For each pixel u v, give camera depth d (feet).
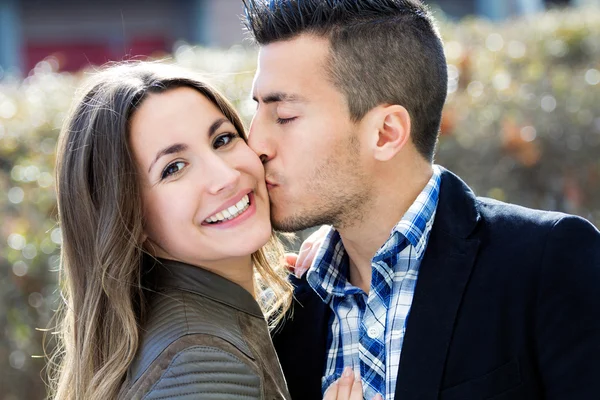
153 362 6.26
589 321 6.12
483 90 13.85
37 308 11.84
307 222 7.06
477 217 6.74
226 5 35.24
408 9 7.09
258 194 7.03
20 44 36.52
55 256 11.88
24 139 13.29
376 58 6.84
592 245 6.34
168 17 36.65
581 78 14.35
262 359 6.86
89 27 36.94
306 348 7.34
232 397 6.21
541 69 14.94
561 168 13.46
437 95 7.12
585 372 6.06
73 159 6.94
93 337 6.87
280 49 6.93
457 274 6.51
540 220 6.55
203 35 35.53
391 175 6.96
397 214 7.00
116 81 6.86
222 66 15.96
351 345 7.09
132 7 36.76
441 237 6.71
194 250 6.86
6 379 11.82
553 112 13.56
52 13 36.70
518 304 6.28
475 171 13.30
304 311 7.51
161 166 6.74
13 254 11.82
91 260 6.95
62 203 7.04
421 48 7.01
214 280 6.95
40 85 15.30
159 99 6.79
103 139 6.75
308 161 6.88
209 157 6.77
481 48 15.79
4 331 11.78
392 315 6.75
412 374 6.36
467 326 6.36
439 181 7.06
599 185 13.53
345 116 6.83
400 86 6.88
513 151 13.24
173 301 6.73
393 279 6.84
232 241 6.85
